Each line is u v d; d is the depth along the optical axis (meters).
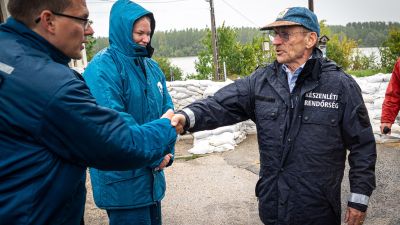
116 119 1.34
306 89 1.87
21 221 1.19
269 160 1.96
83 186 1.43
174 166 5.48
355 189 1.91
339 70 1.92
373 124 6.13
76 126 1.22
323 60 1.93
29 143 1.19
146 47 2.35
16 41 1.23
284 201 1.91
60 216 1.29
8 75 1.16
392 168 4.79
